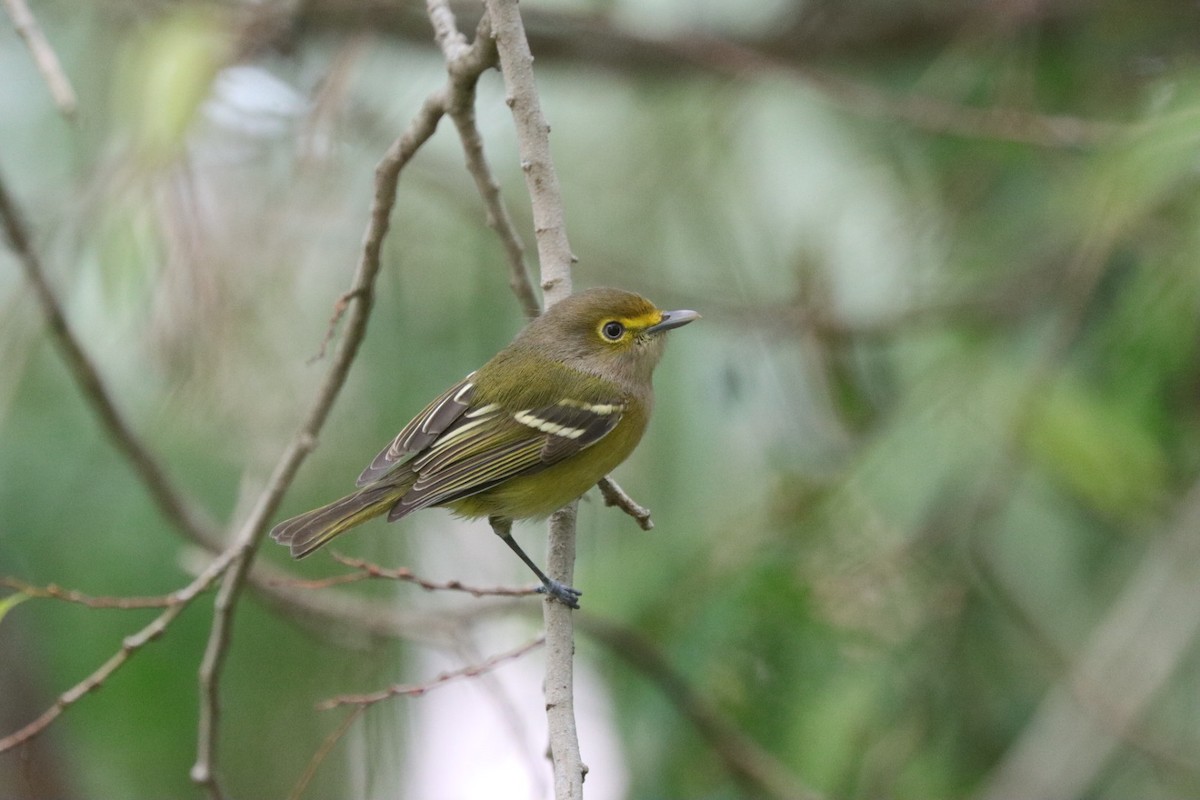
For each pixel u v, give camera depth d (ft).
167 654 38.04
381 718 33.45
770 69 36.52
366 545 36.96
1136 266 34.35
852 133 38.86
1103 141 33.60
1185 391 34.37
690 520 34.96
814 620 31.68
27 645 39.65
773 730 31.58
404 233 35.50
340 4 35.24
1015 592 34.09
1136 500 32.12
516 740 29.07
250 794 38.24
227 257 30.50
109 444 34.55
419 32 39.04
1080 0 37.60
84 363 28.55
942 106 35.14
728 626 31.68
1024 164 37.55
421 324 35.76
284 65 34.04
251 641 38.70
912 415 33.42
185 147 29.86
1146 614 33.50
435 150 37.60
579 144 39.09
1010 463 32.27
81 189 32.01
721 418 36.01
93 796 38.88
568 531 24.86
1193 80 32.40
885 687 31.55
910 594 32.22
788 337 36.63
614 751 36.65
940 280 36.60
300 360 32.19
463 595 37.22
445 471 28.27
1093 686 32.99
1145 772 37.04
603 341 29.71
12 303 31.83
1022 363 33.37
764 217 38.14
